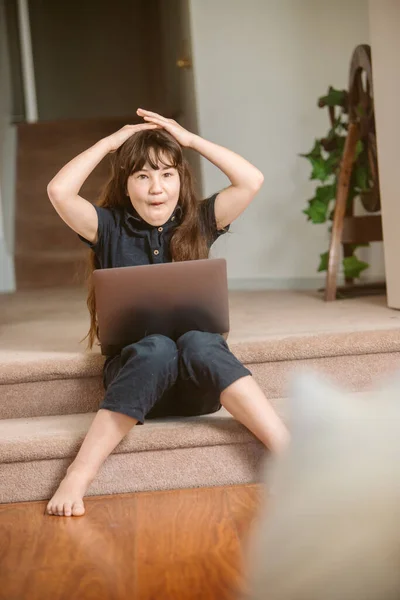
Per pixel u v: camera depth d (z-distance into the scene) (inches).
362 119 128.7
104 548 56.4
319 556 19.9
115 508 66.4
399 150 104.9
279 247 162.2
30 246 227.0
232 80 161.5
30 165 245.1
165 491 71.2
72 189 73.9
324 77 159.6
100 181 234.4
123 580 49.6
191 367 68.6
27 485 70.7
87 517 64.1
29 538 59.6
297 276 162.2
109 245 77.1
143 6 306.5
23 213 233.8
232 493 69.4
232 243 162.6
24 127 252.8
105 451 68.2
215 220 79.5
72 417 78.5
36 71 307.4
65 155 247.9
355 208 156.6
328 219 140.5
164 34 264.2
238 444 72.2
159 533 59.2
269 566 20.6
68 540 58.6
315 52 159.5
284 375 81.1
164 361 67.9
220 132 162.6
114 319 70.8
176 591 47.2
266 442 68.0
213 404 74.5
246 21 160.1
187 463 71.9
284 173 161.6
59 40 307.4
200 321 71.3
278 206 161.9
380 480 19.7
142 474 71.4
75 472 67.2
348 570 19.6
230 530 59.2
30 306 151.3
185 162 77.1
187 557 53.6
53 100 308.3
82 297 165.6
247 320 105.3
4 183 231.9
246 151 161.9
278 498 21.2
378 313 105.7
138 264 77.0
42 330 109.1
